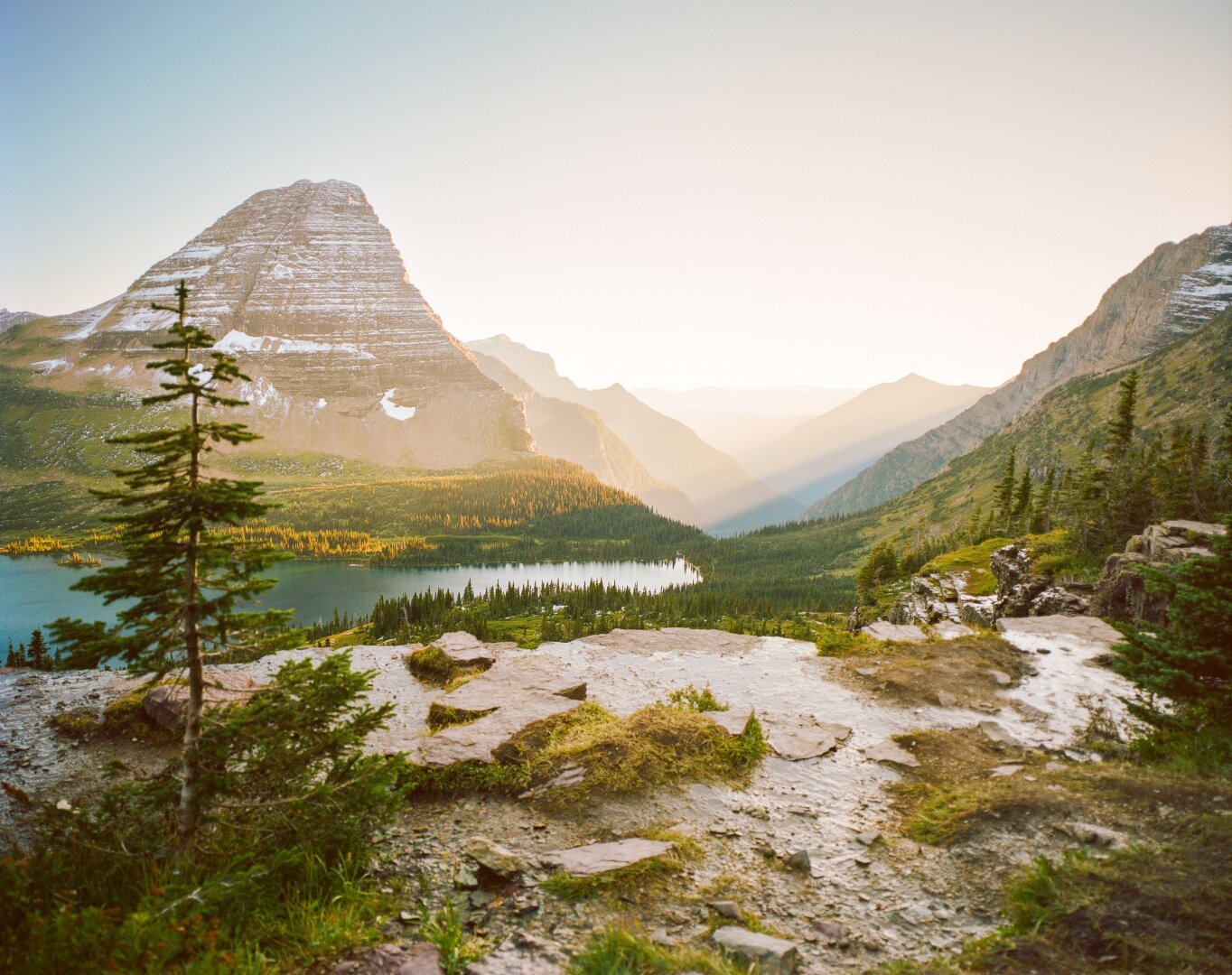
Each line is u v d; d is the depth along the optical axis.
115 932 5.59
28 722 12.99
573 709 12.37
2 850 8.71
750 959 5.98
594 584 170.25
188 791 7.24
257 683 13.08
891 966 6.00
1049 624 20.02
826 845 8.54
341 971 5.76
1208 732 10.13
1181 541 21.86
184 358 7.20
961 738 12.05
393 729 12.25
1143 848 7.14
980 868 7.62
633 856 7.83
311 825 7.63
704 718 11.98
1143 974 5.25
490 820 9.12
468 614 143.00
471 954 6.09
